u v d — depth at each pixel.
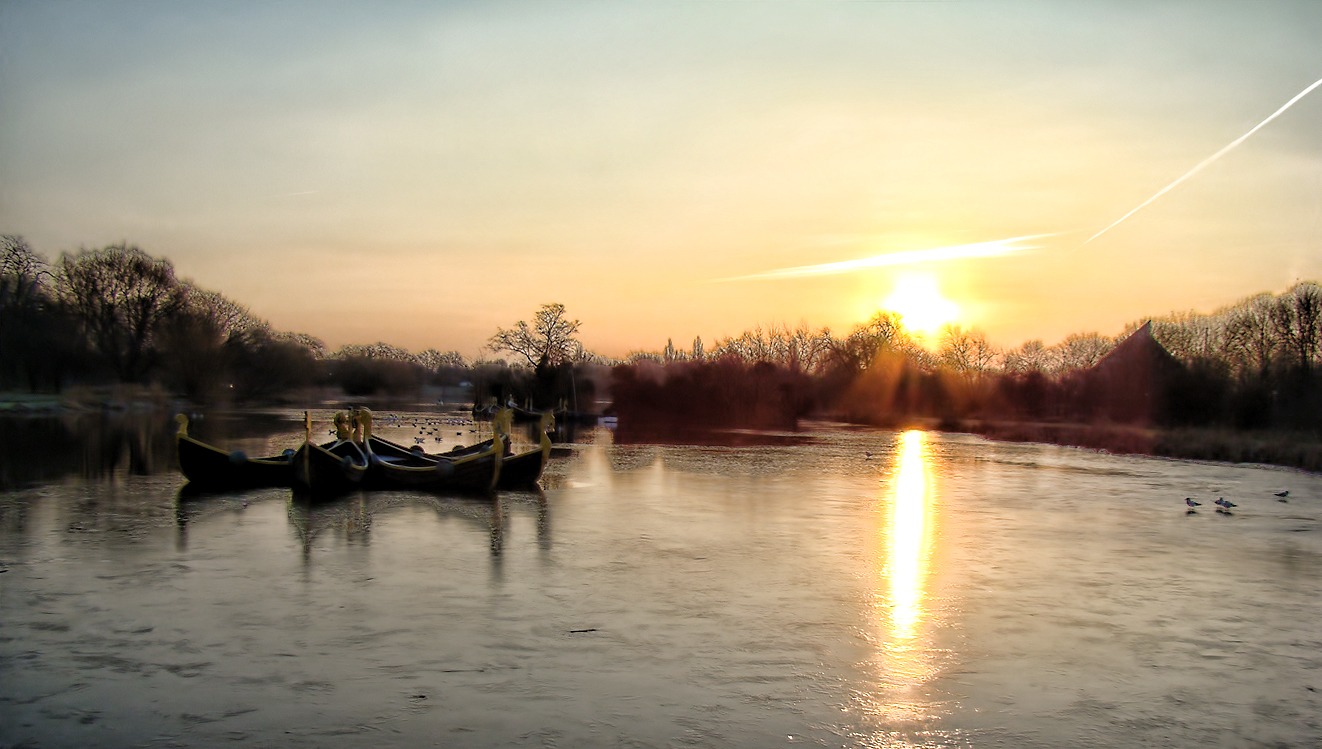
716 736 11.98
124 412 86.44
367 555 21.34
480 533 24.22
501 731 11.98
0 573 19.38
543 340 109.12
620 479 36.66
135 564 20.25
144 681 13.43
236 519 25.88
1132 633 16.58
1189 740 12.23
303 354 122.50
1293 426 60.84
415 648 14.91
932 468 44.38
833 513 28.78
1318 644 16.14
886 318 117.56
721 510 28.81
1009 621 17.12
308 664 14.15
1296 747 12.09
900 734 12.19
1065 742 12.08
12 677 13.54
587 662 14.43
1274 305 74.44
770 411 82.06
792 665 14.52
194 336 95.12
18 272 82.81
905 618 17.12
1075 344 125.50
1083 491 36.19
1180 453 55.16
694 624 16.44
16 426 62.75
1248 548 24.52
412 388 152.12
